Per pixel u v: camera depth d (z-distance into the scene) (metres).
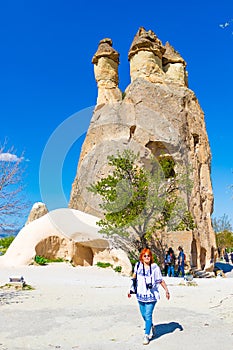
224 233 44.25
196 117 29.06
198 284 13.42
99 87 31.27
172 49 31.59
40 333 6.43
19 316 7.77
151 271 6.11
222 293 10.88
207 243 25.64
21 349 5.51
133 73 30.08
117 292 11.11
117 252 19.02
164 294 10.77
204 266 25.33
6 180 10.55
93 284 12.98
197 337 6.13
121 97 30.92
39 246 20.17
